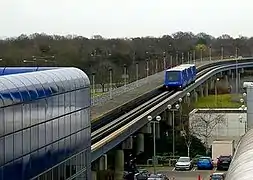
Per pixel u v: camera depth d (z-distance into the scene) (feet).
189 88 430.20
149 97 367.25
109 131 228.22
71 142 145.59
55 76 136.67
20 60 529.04
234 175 91.45
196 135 294.87
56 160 133.49
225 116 296.51
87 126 160.86
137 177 208.13
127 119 266.16
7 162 105.19
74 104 147.95
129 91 390.01
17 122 109.81
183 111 353.72
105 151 204.85
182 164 234.38
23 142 112.98
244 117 292.61
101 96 366.02
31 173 117.08
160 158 261.24
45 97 125.59
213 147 252.83
